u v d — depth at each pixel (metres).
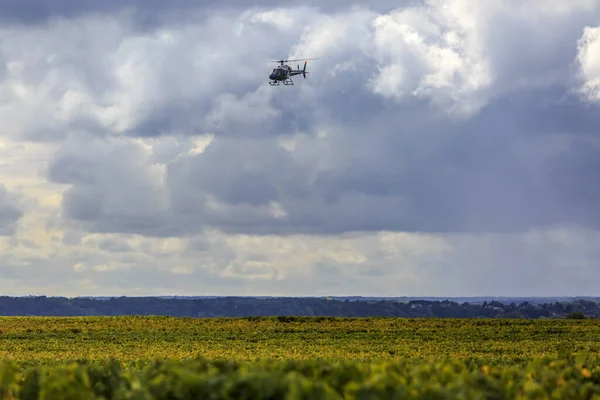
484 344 109.81
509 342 114.62
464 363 36.91
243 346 108.06
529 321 165.50
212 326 152.62
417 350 98.94
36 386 29.78
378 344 111.31
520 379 32.88
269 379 25.73
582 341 118.50
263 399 25.42
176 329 146.12
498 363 47.84
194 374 26.56
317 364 33.66
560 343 111.62
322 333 136.25
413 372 30.92
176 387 26.59
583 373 35.09
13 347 107.00
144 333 137.00
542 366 36.97
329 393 24.72
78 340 121.62
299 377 26.31
